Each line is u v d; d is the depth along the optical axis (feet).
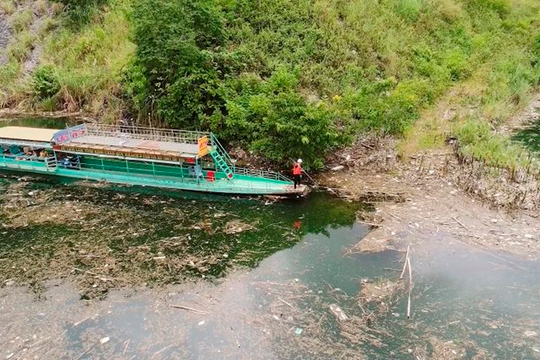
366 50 86.17
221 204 57.47
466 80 93.86
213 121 67.82
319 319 36.91
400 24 97.40
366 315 37.37
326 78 78.23
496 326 36.01
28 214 55.31
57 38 111.55
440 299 39.17
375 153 68.28
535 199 53.67
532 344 34.12
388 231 49.62
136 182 63.16
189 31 67.87
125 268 43.96
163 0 68.08
